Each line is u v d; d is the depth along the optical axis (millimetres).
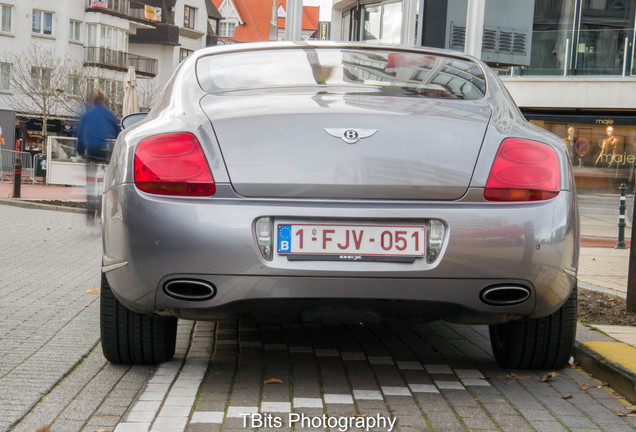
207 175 3406
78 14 56812
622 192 13484
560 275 3545
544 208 3471
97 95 13953
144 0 68125
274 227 3379
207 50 4520
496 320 3668
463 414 3480
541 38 25453
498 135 3574
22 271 7965
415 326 5504
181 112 3725
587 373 4293
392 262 3398
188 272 3389
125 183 3510
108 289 4012
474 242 3385
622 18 24703
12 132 52281
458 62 4473
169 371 4078
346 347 4750
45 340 4766
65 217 16375
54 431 3123
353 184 3387
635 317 5719
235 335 5047
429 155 3447
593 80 24688
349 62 4285
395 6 24516
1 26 51625
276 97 3725
